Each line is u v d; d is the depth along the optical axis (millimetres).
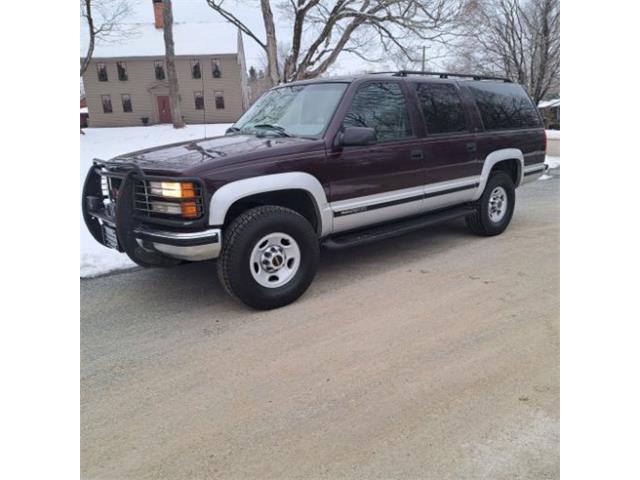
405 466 2195
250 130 4805
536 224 6801
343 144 4207
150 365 3152
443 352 3191
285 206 4293
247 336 3514
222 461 2270
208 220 3553
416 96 4980
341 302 4086
